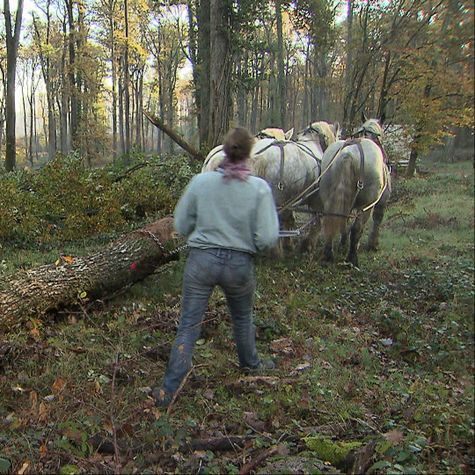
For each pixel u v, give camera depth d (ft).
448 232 21.06
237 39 49.67
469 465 9.07
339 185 24.45
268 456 10.06
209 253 12.37
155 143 213.05
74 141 106.93
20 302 16.55
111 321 17.75
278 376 14.24
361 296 21.67
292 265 26.14
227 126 48.98
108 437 10.75
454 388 12.25
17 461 10.06
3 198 30.48
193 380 13.75
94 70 108.99
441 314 17.72
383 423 11.58
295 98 128.36
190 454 10.49
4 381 13.38
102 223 30.17
